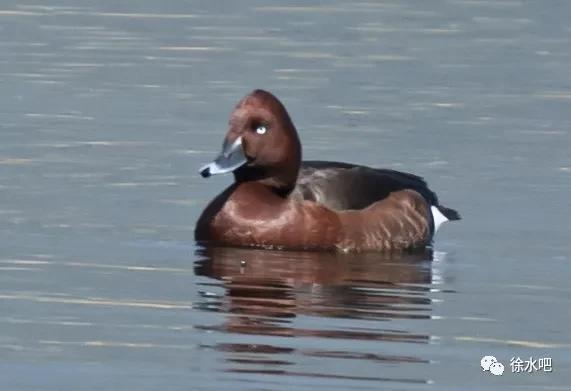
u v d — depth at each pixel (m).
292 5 25.44
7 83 20.62
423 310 12.14
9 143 17.67
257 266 13.27
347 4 25.59
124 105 19.64
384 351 11.09
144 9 24.97
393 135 18.52
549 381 10.65
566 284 13.02
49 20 24.16
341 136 18.39
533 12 25.47
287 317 11.80
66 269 13.06
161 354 10.89
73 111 19.27
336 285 12.75
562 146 18.19
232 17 24.55
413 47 23.14
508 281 13.09
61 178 16.25
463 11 25.44
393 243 14.07
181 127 18.64
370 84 21.00
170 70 21.52
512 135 18.66
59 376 10.46
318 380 10.43
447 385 10.46
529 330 11.70
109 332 11.37
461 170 17.08
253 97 13.92
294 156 13.97
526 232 14.77
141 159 17.16
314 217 13.82
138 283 12.67
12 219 14.66
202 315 11.80
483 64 22.31
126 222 14.69
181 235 14.27
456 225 15.02
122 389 10.25
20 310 11.89
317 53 22.58
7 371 10.54
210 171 13.74
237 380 10.40
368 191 14.16
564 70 22.08
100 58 22.08
